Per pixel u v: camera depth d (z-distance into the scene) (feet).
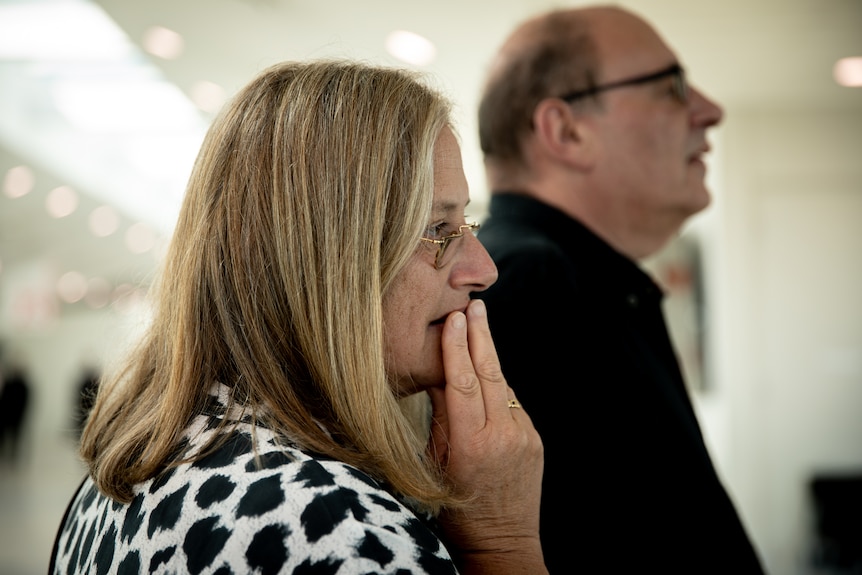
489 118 5.41
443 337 2.91
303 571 2.06
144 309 3.13
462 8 14.83
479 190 27.14
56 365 51.31
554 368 4.06
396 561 2.14
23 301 52.49
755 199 20.25
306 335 2.58
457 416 2.88
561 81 5.20
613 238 5.43
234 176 2.69
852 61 16.70
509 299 4.11
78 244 51.08
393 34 16.55
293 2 15.48
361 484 2.27
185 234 2.78
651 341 4.93
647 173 5.25
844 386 19.90
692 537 4.08
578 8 5.52
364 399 2.56
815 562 18.83
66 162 40.83
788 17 14.20
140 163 42.55
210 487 2.25
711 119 5.61
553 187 5.22
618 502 3.99
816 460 19.74
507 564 2.92
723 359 20.62
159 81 29.60
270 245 2.62
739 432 19.89
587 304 4.41
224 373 2.60
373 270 2.61
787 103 19.85
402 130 2.72
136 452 2.56
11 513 25.55
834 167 20.12
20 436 41.34
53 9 23.44
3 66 30.22
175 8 16.88
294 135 2.66
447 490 2.78
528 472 2.96
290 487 2.18
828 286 20.07
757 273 20.17
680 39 15.33
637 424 4.18
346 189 2.62
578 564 3.88
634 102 5.22
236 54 19.43
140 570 2.25
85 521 2.79
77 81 31.91
